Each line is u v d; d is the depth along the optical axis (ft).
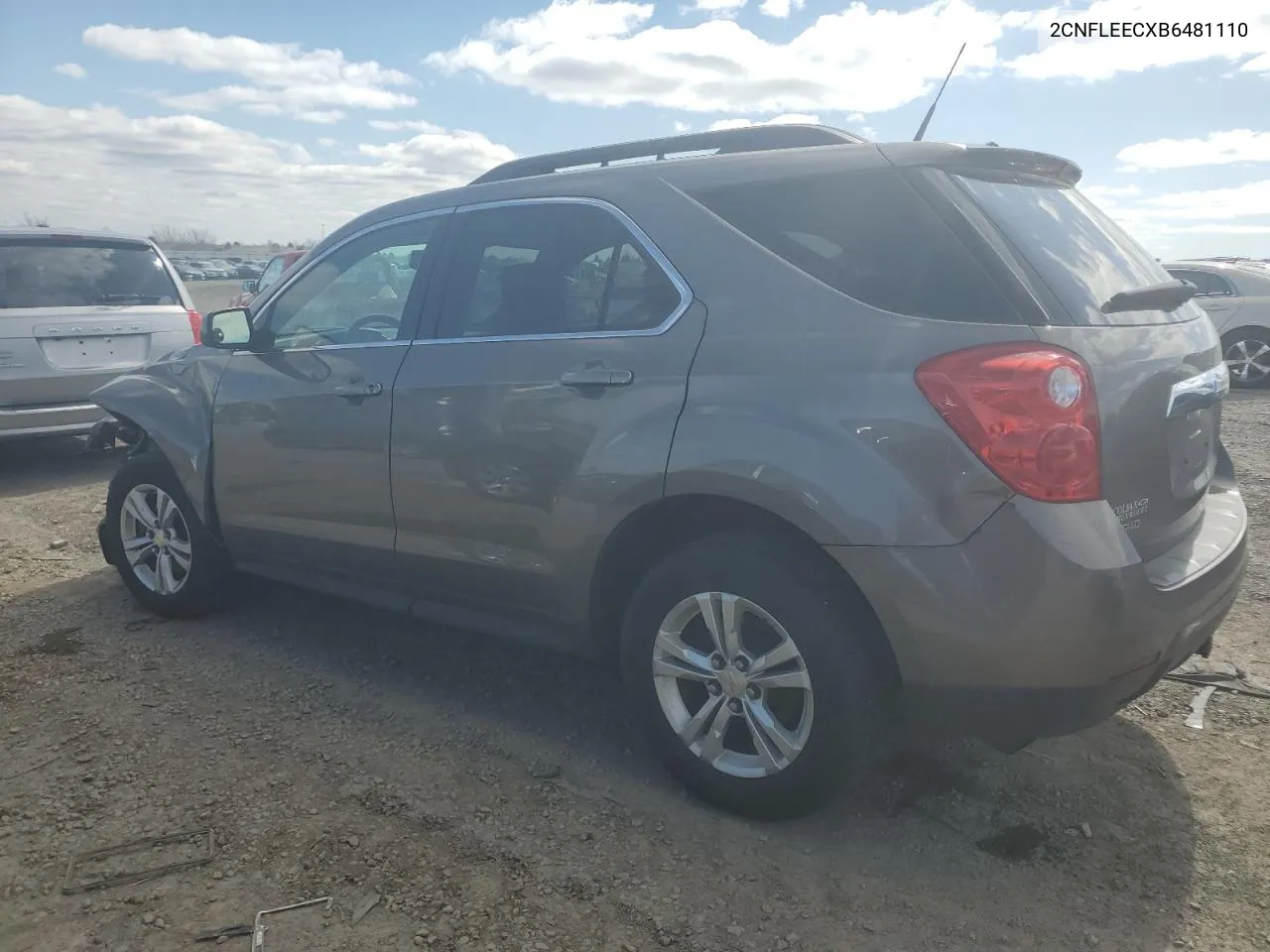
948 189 8.66
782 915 8.21
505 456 10.55
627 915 8.21
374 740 11.29
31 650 14.02
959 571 7.91
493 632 11.32
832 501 8.27
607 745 11.19
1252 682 12.42
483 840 9.28
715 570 9.14
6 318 24.09
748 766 9.42
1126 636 7.88
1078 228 9.59
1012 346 7.89
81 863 8.95
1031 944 7.86
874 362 8.34
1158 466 8.70
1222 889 8.50
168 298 27.73
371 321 12.38
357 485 12.12
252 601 16.03
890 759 10.64
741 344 9.06
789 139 10.48
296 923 8.13
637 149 11.41
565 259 10.61
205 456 13.92
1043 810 9.73
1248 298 38.37
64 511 22.03
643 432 9.42
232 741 11.26
